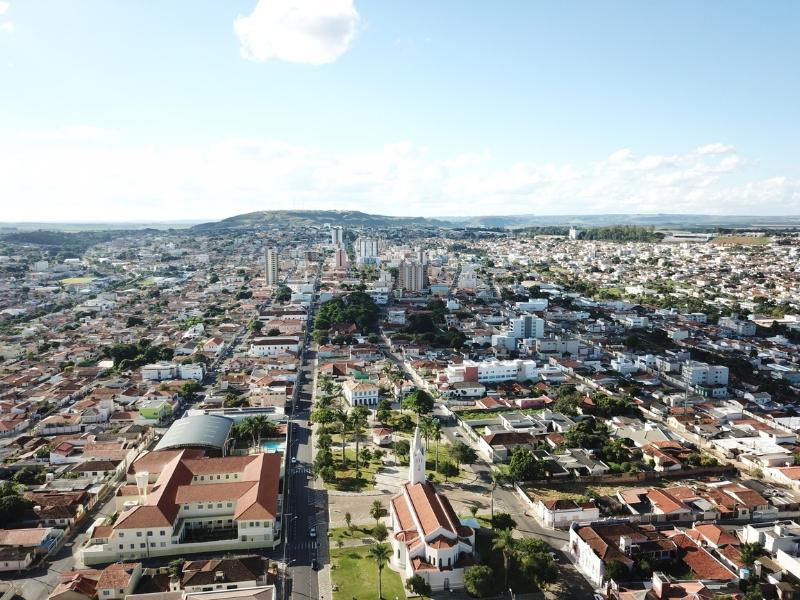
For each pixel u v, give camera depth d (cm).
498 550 18362
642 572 17462
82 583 16700
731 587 17062
